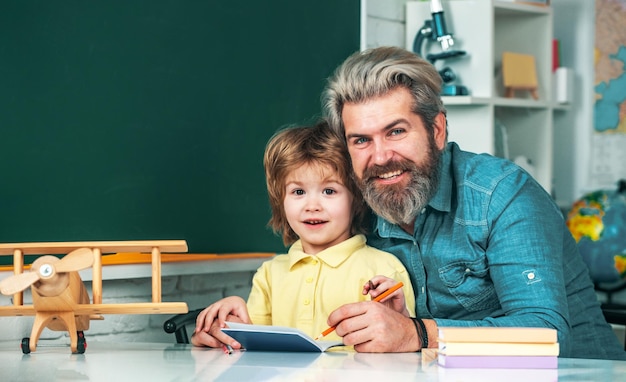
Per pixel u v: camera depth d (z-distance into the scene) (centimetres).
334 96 183
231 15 253
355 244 195
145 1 231
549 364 136
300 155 193
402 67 176
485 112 318
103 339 219
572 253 199
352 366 138
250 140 259
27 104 208
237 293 253
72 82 216
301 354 156
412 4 323
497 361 136
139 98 230
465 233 182
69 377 130
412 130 177
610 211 345
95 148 221
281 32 267
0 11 204
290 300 194
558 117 385
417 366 138
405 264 194
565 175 384
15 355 158
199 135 245
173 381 125
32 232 209
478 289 184
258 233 262
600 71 372
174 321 187
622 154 367
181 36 240
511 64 339
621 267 339
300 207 194
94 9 221
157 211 234
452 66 325
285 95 269
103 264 209
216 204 249
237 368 136
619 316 235
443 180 185
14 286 150
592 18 375
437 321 163
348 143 183
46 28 212
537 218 176
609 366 140
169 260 224
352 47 292
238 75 255
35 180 209
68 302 156
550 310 166
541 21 347
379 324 157
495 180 181
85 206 219
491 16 316
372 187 181
